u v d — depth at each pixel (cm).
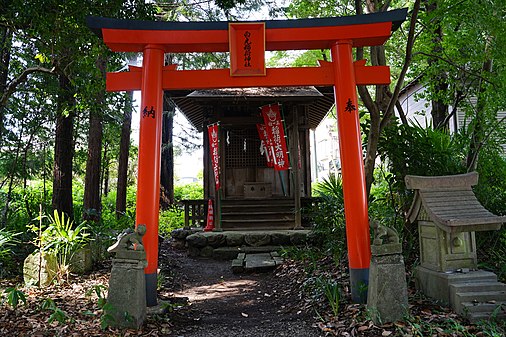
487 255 535
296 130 1031
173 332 407
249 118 1039
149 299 460
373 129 588
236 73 487
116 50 498
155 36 480
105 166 1655
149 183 469
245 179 1130
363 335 365
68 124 910
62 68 730
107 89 488
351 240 465
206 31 485
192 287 680
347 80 480
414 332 351
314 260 670
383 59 651
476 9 553
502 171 605
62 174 896
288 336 384
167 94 1027
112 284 400
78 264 641
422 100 1280
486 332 334
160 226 1430
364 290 446
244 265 801
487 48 583
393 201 611
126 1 665
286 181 1123
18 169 1030
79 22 623
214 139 1011
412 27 543
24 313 435
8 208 876
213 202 1055
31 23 621
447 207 422
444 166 572
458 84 691
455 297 392
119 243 409
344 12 775
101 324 378
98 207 1073
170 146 1766
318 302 479
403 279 396
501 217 395
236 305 550
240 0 725
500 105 587
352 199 468
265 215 1064
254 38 486
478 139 604
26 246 727
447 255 426
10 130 982
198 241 941
